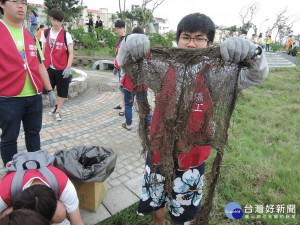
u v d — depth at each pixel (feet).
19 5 6.72
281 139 13.41
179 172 5.06
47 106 16.52
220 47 3.72
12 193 4.34
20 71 6.94
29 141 8.19
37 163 4.80
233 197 8.07
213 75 4.11
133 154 10.77
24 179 4.47
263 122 16.11
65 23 65.62
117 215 6.95
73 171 5.99
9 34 6.82
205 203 5.24
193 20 4.45
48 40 12.67
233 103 4.24
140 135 4.90
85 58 37.19
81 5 68.08
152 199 5.47
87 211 7.07
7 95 6.84
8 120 7.04
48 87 8.81
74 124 13.84
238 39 3.64
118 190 8.14
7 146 7.39
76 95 19.66
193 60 4.09
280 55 58.70
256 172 9.41
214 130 4.48
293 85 29.89
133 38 4.03
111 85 24.35
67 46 12.98
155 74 4.37
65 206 4.88
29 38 7.46
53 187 4.58
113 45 38.50
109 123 14.26
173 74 4.29
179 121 4.41
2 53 6.66
